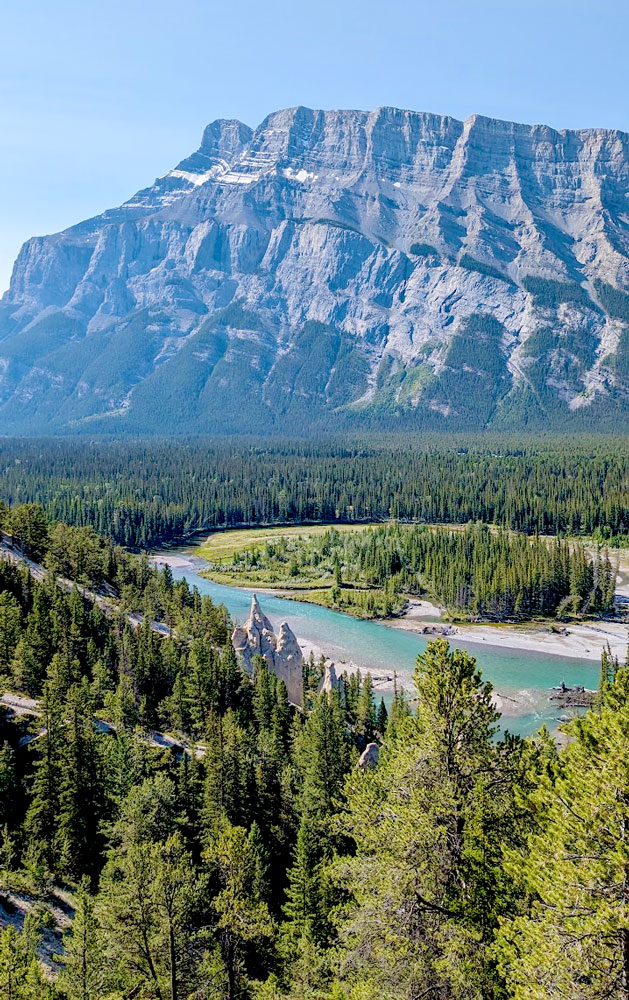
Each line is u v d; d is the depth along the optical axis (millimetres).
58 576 120625
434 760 29719
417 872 28375
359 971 30594
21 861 56125
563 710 114312
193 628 113312
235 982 42312
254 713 85938
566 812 25344
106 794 60625
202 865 52938
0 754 62312
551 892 23594
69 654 88062
